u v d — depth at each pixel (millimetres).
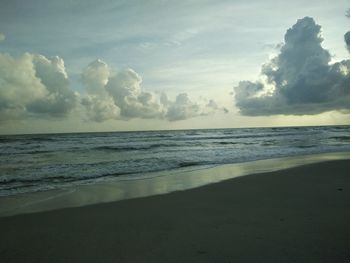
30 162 19469
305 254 4281
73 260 4348
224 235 5184
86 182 11867
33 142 50594
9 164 18344
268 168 14945
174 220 6250
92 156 23828
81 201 8320
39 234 5492
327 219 5938
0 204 8023
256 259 4176
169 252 4535
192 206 7461
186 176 13000
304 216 6188
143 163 18516
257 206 7203
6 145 41406
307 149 26625
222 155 23375
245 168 15258
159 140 55469
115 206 7656
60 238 5262
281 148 28797
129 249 4703
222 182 10820
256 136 64938
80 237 5305
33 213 7020
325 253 4305
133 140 56344
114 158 21891
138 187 10484
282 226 5559
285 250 4441
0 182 11992
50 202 8234
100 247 4809
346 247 4512
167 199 8375
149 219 6359
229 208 7121
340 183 10070
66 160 20688
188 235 5258
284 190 9055
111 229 5723
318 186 9570
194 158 21312
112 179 12547
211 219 6227
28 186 11031
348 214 6285
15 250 4738
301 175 11852
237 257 4266
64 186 10938
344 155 20547
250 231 5344
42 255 4539
